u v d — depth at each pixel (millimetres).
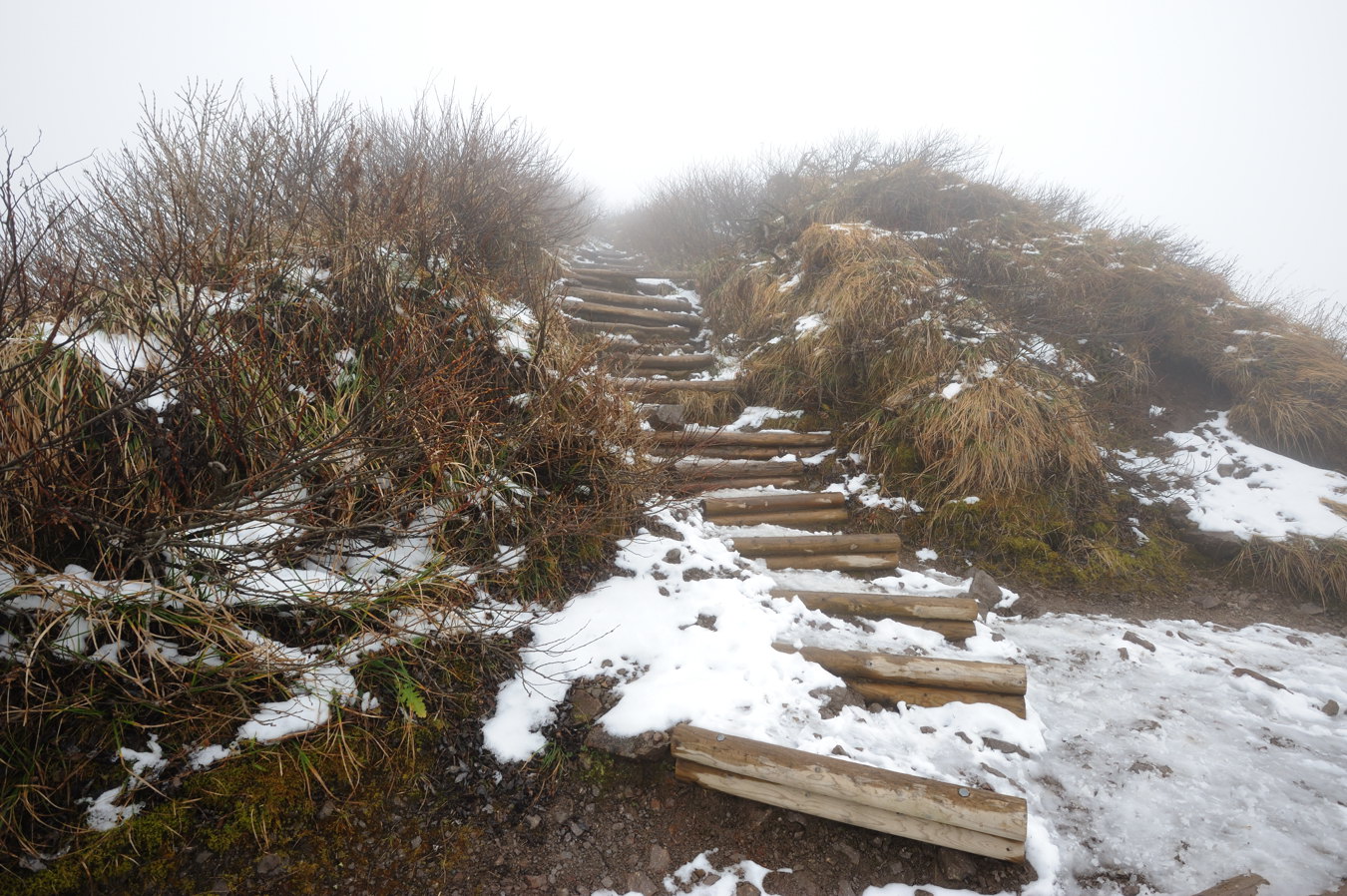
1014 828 2035
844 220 7328
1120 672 3246
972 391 4938
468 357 3346
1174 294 6152
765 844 2195
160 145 4035
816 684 2803
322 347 3178
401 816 2143
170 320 2703
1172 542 4570
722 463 4855
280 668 2230
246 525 2443
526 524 3279
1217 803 2398
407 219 4121
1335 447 5094
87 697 1997
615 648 2877
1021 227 7211
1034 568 4301
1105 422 5398
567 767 2385
